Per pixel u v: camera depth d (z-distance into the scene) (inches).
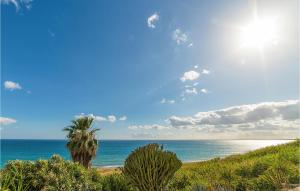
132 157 361.4
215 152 5979.3
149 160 351.6
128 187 467.2
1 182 298.8
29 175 374.0
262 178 513.3
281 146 1031.0
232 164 894.4
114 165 3535.9
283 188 454.6
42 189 371.6
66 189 397.4
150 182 346.9
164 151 355.9
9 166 371.6
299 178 483.8
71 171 427.2
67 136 1218.0
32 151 6752.0
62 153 6171.3
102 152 6633.9
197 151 6432.1
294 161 659.4
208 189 489.4
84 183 431.2
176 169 354.9
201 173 764.0
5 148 7824.8
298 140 1023.6
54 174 393.1
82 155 1205.1
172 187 540.1
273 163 630.5
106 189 462.6
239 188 514.6
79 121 1227.9
